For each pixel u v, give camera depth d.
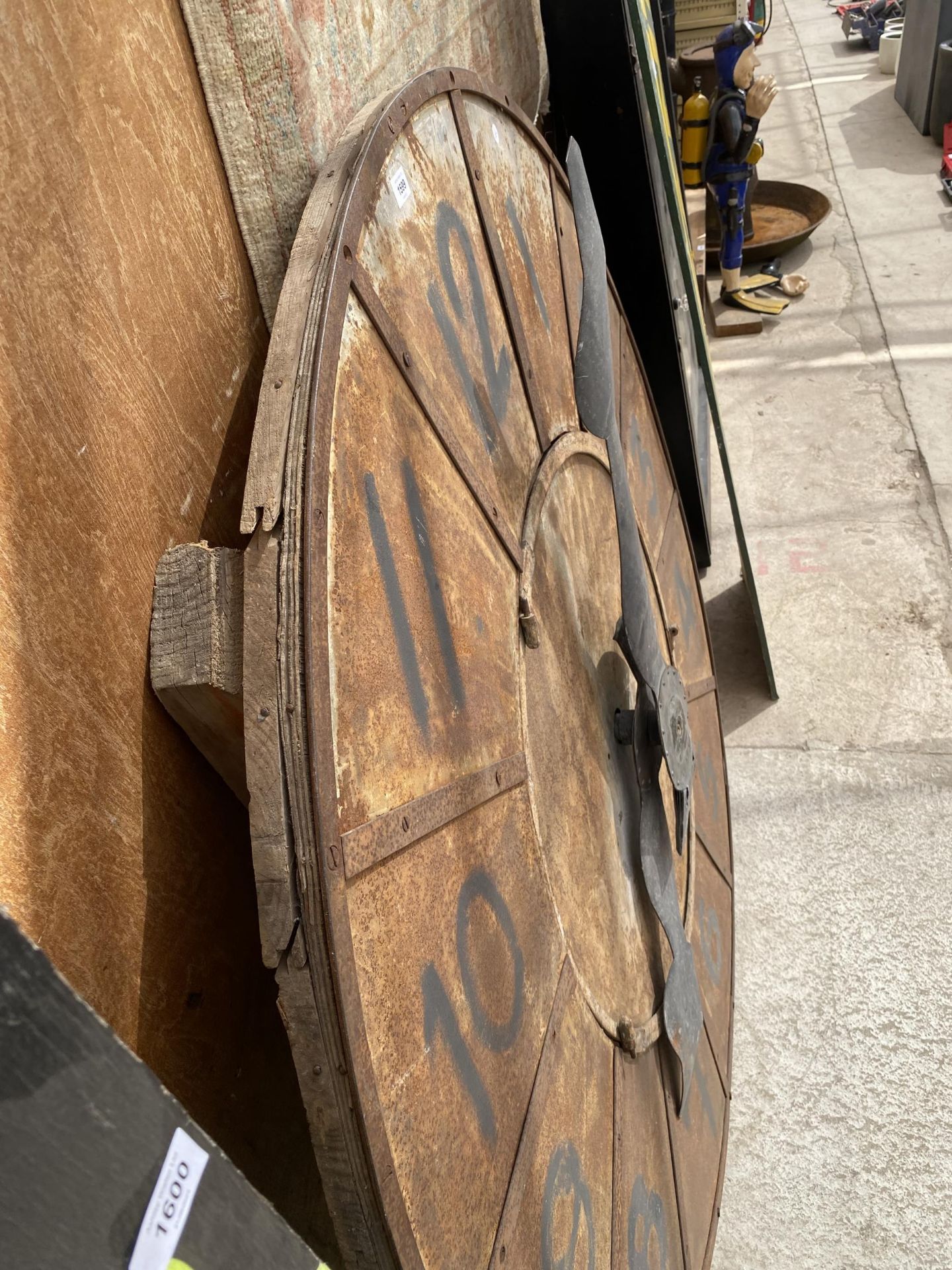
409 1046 1.12
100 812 1.11
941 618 4.32
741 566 4.50
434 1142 1.14
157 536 1.23
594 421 1.86
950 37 8.35
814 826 3.57
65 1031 0.63
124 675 1.16
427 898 1.22
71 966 1.06
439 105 1.68
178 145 1.30
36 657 1.02
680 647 2.99
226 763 1.30
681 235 3.74
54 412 1.06
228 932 1.37
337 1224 1.04
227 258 1.42
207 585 1.18
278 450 1.10
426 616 1.32
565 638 1.91
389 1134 1.04
